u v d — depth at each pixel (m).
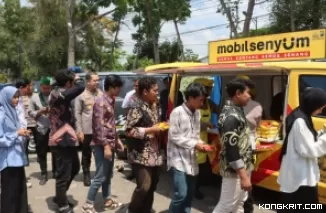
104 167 5.36
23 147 5.04
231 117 3.96
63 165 5.35
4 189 4.95
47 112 6.40
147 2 25.61
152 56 34.25
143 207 5.07
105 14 25.05
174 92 6.91
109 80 5.31
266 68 5.15
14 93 4.80
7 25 30.12
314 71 5.09
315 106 3.66
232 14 18.44
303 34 5.61
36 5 28.41
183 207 4.64
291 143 3.73
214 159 6.32
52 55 28.89
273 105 6.11
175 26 32.75
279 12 19.34
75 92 5.33
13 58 37.09
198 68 5.88
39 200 6.23
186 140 4.37
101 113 5.22
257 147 5.21
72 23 25.41
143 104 4.65
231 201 4.13
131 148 4.71
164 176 7.40
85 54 30.33
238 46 6.66
